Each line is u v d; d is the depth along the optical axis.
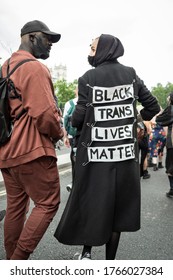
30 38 2.67
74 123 2.60
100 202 2.50
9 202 2.76
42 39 2.68
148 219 4.25
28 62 2.46
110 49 2.57
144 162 6.86
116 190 2.55
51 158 2.56
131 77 2.61
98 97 2.49
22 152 2.47
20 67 2.45
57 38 2.77
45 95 2.41
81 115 2.53
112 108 2.52
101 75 2.52
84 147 2.53
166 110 5.19
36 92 2.39
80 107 2.53
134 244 3.43
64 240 2.56
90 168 2.53
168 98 5.20
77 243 2.55
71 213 2.55
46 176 2.55
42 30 2.67
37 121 2.40
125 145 2.54
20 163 2.49
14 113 2.52
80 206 2.54
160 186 6.26
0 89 2.49
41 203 2.59
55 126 2.47
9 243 2.79
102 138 2.51
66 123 4.82
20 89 2.43
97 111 2.50
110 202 2.51
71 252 3.22
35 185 2.56
